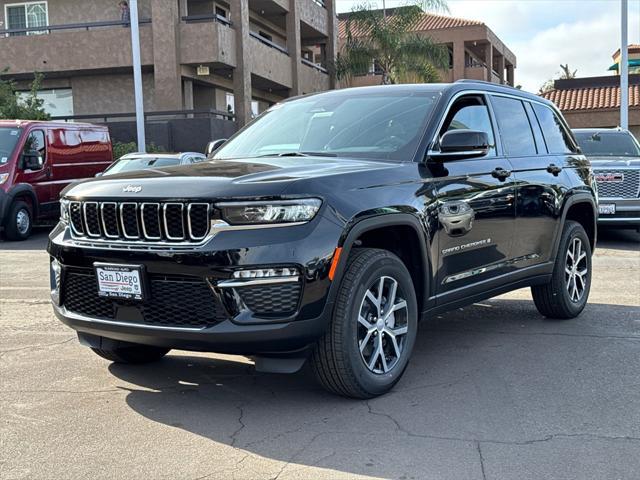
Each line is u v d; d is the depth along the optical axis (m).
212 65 22.47
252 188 3.78
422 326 6.27
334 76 31.53
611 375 4.80
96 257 4.04
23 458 3.54
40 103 20.44
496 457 3.50
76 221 4.25
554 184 6.06
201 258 3.72
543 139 6.30
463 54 39.81
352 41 29.03
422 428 3.87
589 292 7.20
